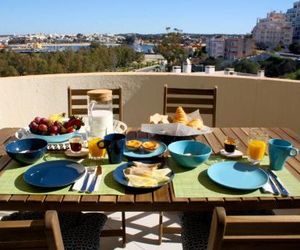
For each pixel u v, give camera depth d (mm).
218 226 730
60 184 1103
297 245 812
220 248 776
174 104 2332
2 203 1022
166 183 1127
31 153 1260
